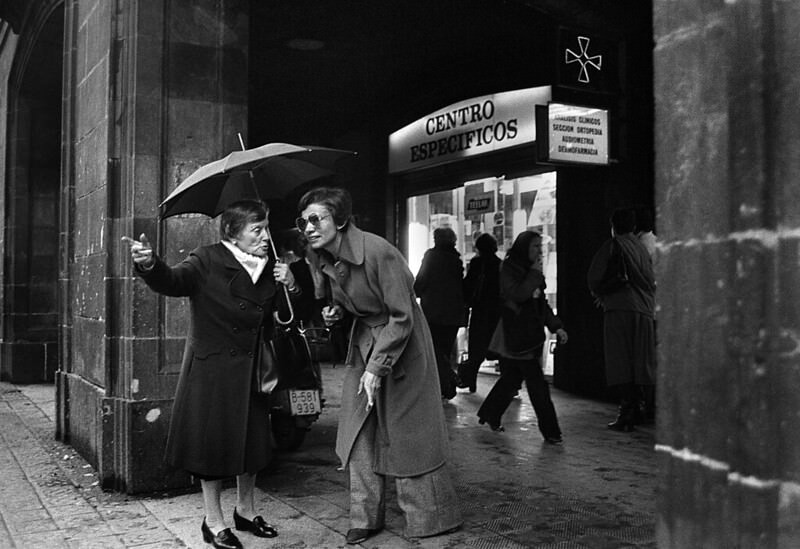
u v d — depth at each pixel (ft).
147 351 16.16
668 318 4.99
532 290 20.29
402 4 27.96
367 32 31.07
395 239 40.11
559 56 24.29
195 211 13.64
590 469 17.70
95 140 18.80
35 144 37.11
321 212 12.39
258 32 31.12
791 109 4.30
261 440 12.60
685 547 4.81
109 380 16.71
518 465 18.11
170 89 16.63
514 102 31.63
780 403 4.29
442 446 13.14
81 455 19.67
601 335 27.73
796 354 4.24
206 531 12.66
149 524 14.10
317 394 19.17
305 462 18.75
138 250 11.10
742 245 4.47
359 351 13.19
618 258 22.13
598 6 24.54
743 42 4.49
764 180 4.38
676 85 4.96
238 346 12.32
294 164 14.33
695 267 4.80
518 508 14.66
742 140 4.49
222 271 12.42
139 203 16.29
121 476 16.28
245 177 13.92
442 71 35.78
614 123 25.43
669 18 5.02
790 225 4.30
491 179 34.19
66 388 21.40
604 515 14.19
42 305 36.96
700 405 4.74
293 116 41.78
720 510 4.58
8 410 27.96
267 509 14.87
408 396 12.87
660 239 5.07
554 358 30.17
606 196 27.30
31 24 32.58
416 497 12.94
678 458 4.88
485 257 29.07
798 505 4.20
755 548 4.36
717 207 4.65
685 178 4.88
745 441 4.42
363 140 41.39
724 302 4.59
